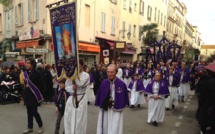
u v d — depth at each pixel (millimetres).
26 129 6230
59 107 5602
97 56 19500
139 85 9609
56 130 5680
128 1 25641
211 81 4988
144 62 18719
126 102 4816
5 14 21766
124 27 24891
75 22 4617
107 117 4820
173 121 7688
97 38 19781
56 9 5047
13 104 9430
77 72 4715
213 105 4883
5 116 7508
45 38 15453
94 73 11992
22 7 18562
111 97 4730
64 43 4953
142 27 28453
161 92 7012
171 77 9539
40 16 16281
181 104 10859
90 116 7844
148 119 7195
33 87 5695
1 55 21609
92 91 10211
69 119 4992
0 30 23109
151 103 7152
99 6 19953
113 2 22250
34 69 5832
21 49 18219
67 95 5414
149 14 32500
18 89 9750
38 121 5887
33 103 5730
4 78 9797
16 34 19719
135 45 27969
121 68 14156
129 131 6422
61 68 5141
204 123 4957
